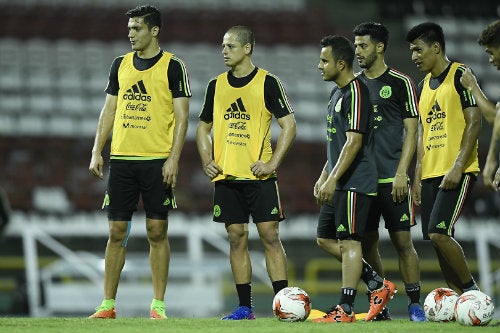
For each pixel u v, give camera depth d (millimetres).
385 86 22703
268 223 22531
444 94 22750
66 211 60594
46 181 64688
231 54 22625
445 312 20594
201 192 64875
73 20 79812
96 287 45562
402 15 83688
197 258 46875
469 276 22625
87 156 67750
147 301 44281
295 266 59312
